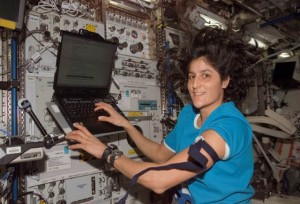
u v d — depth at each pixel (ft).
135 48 6.79
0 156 3.34
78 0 5.85
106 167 5.91
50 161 5.03
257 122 8.44
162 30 7.46
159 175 3.28
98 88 5.46
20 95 4.76
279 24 10.37
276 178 8.43
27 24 4.93
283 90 12.44
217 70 3.89
